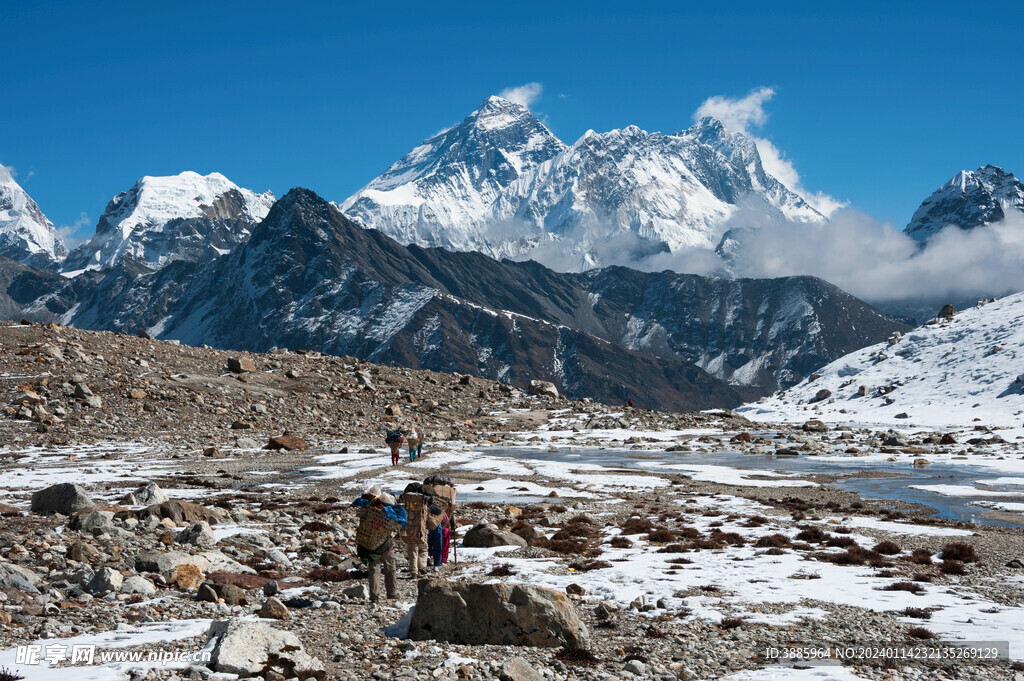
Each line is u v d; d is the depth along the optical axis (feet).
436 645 39.29
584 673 35.35
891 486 133.28
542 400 314.55
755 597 52.21
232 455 166.71
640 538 78.54
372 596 49.52
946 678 35.91
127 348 264.93
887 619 46.93
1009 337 433.07
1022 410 326.65
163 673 32.19
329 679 33.32
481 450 196.34
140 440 181.06
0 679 30.86
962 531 85.40
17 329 255.29
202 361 274.36
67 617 41.60
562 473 147.13
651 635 42.63
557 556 68.13
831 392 468.34
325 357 326.85
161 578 51.03
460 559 66.18
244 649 34.04
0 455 152.87
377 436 217.56
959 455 193.88
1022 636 42.96
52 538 60.95
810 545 75.15
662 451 203.51
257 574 56.90
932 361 452.35
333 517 90.22
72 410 197.47
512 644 39.88
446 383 318.65
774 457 190.60
